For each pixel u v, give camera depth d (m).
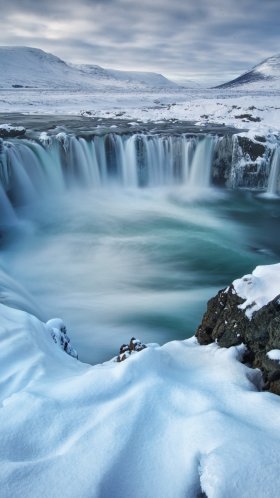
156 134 26.38
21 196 20.33
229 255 16.02
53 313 10.80
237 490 2.59
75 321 10.32
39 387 3.90
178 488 2.74
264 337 4.87
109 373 3.91
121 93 118.94
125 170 25.42
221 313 5.70
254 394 3.79
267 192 24.88
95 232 18.45
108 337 9.54
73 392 3.68
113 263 15.07
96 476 2.79
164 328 10.10
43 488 2.70
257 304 5.11
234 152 24.94
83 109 54.97
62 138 22.44
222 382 4.07
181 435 3.13
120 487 2.78
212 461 2.78
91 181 24.19
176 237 18.00
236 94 102.69
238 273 14.43
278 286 5.21
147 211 21.72
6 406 3.49
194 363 4.82
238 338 5.19
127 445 3.07
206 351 5.27
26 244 16.69
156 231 18.73
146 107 59.50
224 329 5.46
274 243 17.67
